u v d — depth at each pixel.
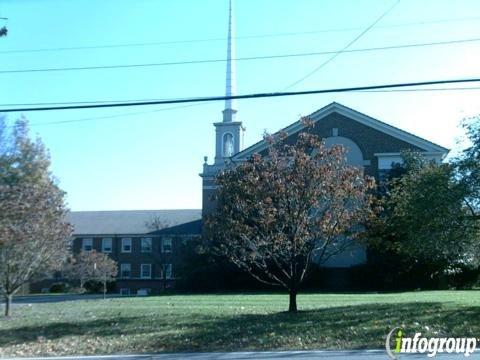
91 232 58.84
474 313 14.80
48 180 19.75
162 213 62.34
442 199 15.95
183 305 19.80
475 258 19.30
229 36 29.70
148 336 12.94
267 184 15.54
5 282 18.41
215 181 17.08
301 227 15.48
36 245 18.05
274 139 16.66
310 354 10.83
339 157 16.08
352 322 13.87
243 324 14.09
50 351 11.81
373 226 16.33
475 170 15.91
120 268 57.50
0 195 14.93
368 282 35.06
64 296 41.62
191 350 11.66
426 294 24.22
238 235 16.22
